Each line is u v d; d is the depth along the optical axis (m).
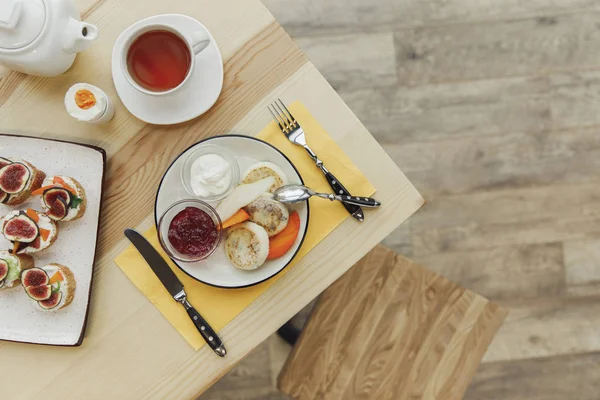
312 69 0.96
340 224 0.96
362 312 1.22
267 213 0.93
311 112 0.96
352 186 0.96
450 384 1.20
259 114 0.97
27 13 0.83
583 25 1.68
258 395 1.63
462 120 1.66
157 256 0.96
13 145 0.96
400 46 1.66
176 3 0.96
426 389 1.20
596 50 1.68
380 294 1.22
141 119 0.95
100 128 0.97
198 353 0.97
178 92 0.92
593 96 1.67
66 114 0.97
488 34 1.67
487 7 1.67
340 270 0.96
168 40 0.89
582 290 1.67
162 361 0.97
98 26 0.96
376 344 1.21
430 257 1.66
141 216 0.98
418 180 1.66
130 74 0.90
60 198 0.93
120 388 0.96
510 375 1.66
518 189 1.67
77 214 0.95
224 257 0.97
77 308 0.97
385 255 1.23
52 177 0.95
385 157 0.96
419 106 1.66
